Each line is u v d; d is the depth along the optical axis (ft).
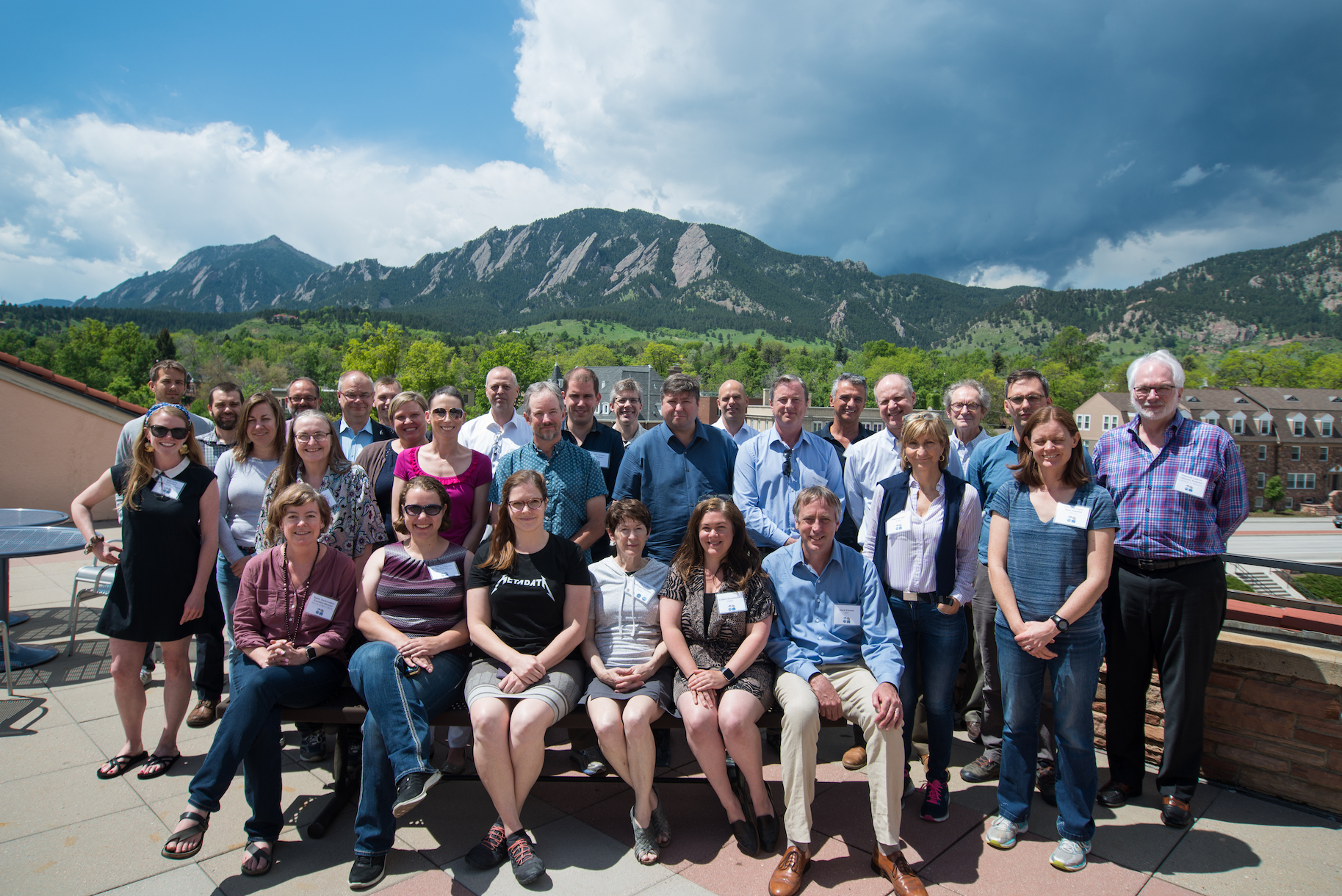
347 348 327.47
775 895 7.91
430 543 10.50
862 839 9.28
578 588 10.00
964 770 11.20
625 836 9.32
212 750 8.61
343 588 10.22
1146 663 9.96
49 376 29.94
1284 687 10.13
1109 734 10.33
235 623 9.61
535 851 8.89
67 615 18.58
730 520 9.85
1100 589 8.66
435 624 10.07
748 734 8.82
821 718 9.12
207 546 10.94
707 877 8.37
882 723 8.54
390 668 8.98
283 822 9.43
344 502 11.71
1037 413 9.23
